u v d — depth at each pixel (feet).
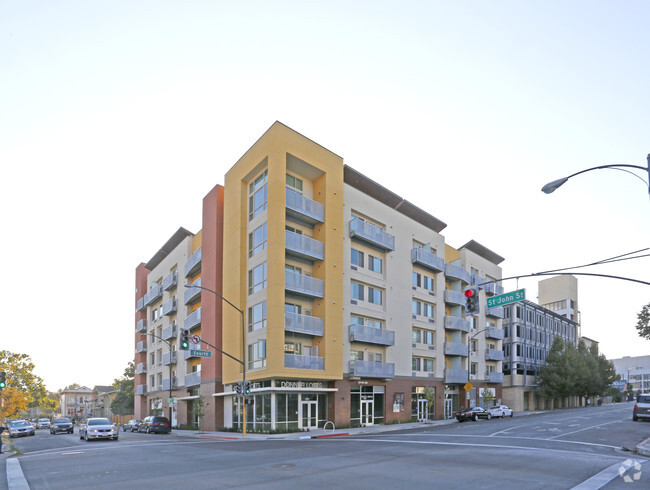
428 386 155.94
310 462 53.26
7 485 42.78
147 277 226.38
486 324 199.00
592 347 280.72
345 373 126.11
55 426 165.48
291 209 118.42
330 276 124.26
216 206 144.97
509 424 114.32
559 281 306.35
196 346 149.07
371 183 143.74
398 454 59.31
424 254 159.22
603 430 92.89
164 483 41.70
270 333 111.65
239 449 72.23
